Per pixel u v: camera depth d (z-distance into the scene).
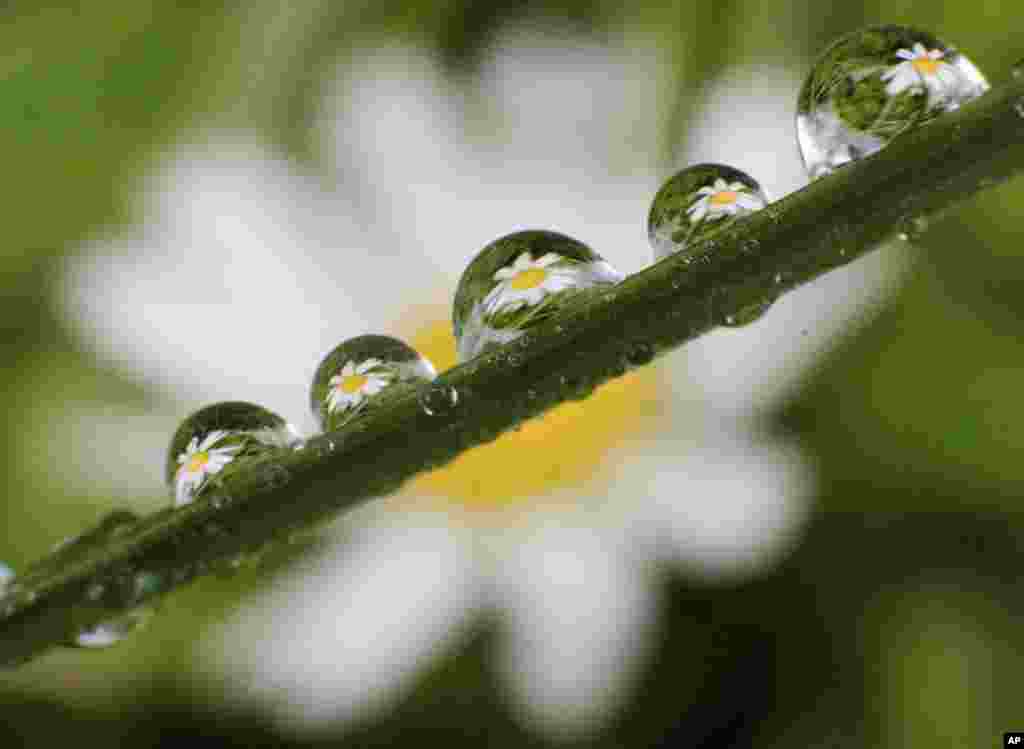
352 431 0.08
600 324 0.08
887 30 0.09
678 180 0.09
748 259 0.08
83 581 0.08
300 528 0.08
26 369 0.14
